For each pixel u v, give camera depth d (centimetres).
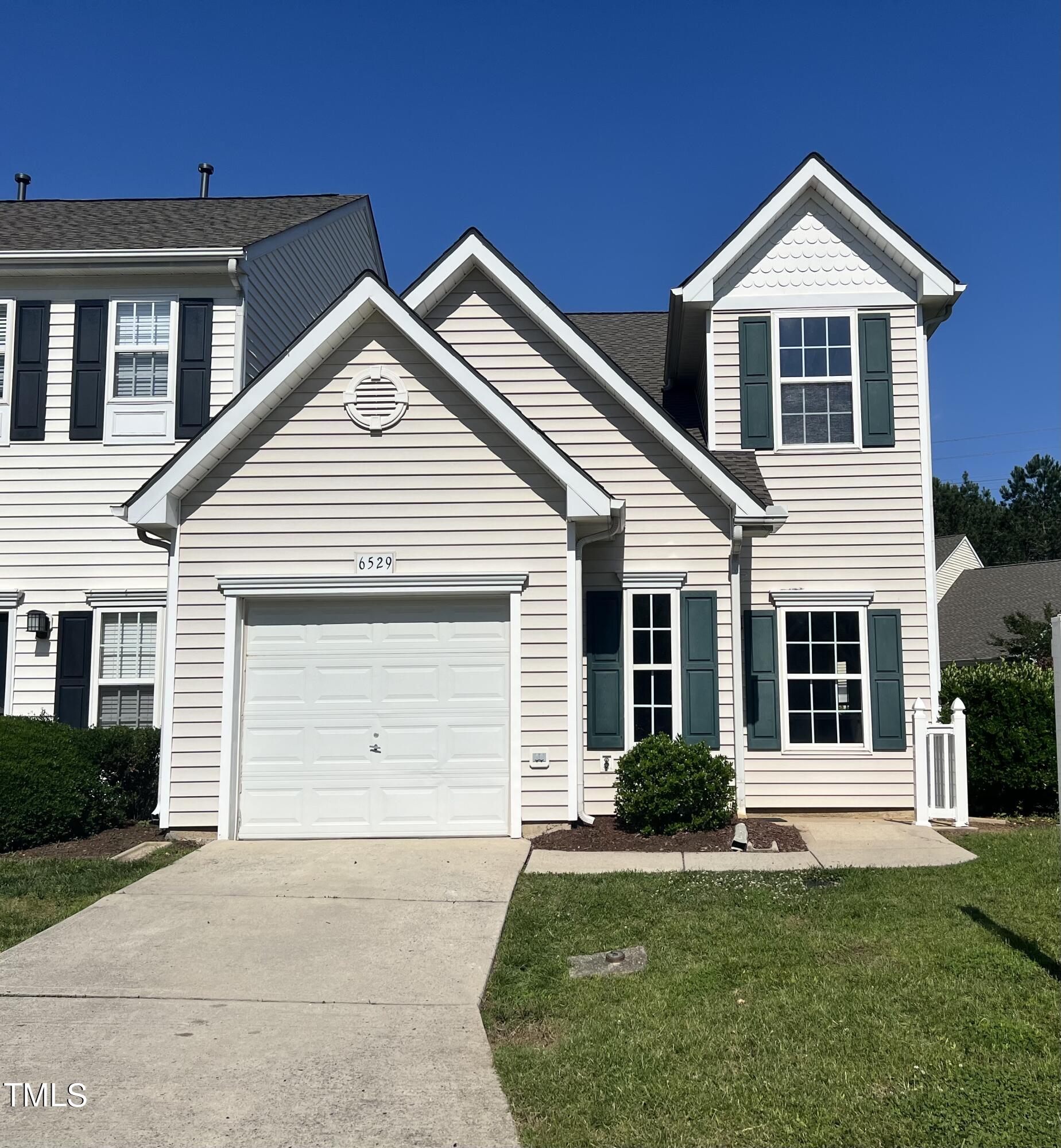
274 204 1797
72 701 1312
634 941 710
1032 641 2577
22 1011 599
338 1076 514
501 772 1062
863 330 1313
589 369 1195
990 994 584
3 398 1360
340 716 1069
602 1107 477
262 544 1071
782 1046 530
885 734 1258
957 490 6234
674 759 1047
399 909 793
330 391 1088
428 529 1071
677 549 1177
